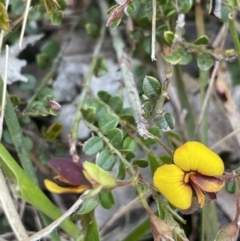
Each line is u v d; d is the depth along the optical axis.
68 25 0.17
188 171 0.12
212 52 0.14
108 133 0.13
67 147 0.16
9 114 0.14
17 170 0.13
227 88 0.16
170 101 0.17
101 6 0.17
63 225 0.13
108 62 0.17
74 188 0.12
